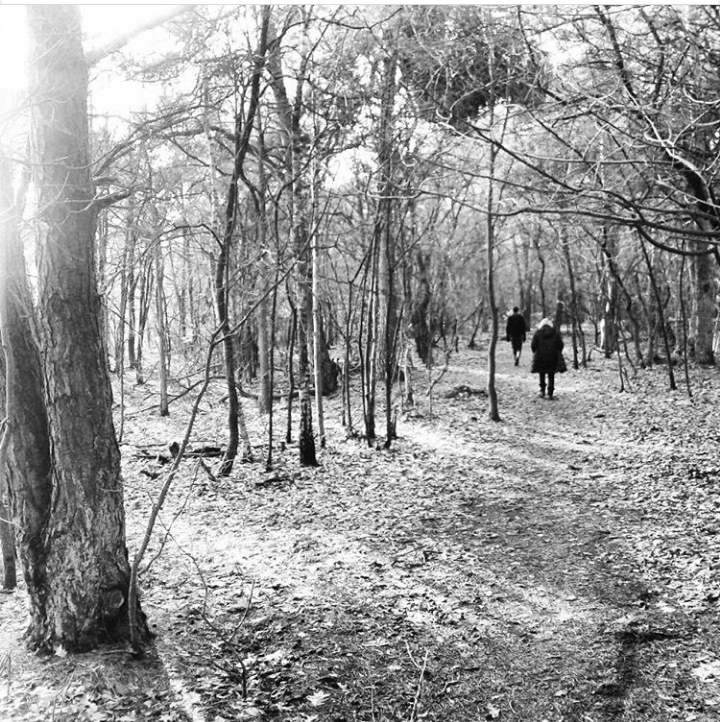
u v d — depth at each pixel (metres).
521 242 35.19
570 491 10.36
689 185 7.38
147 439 14.41
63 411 4.90
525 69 7.13
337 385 20.19
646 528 8.41
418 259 21.89
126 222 10.55
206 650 5.42
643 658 5.48
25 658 4.95
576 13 7.50
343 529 8.70
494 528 8.79
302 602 6.46
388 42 8.66
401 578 7.13
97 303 5.05
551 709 4.89
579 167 7.47
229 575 7.09
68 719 4.36
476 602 6.58
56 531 4.97
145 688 4.78
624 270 24.56
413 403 18.02
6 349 4.88
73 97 4.91
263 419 16.69
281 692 4.98
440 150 11.05
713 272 20.98
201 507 9.59
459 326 30.36
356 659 5.50
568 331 37.28
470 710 4.91
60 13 4.82
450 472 11.73
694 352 22.00
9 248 5.04
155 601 6.32
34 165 4.71
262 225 12.49
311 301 13.22
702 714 4.73
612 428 14.68
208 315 16.92
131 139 7.59
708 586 6.54
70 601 4.98
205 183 13.31
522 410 17.50
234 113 10.31
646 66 7.50
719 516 8.47
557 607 6.45
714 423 13.74
